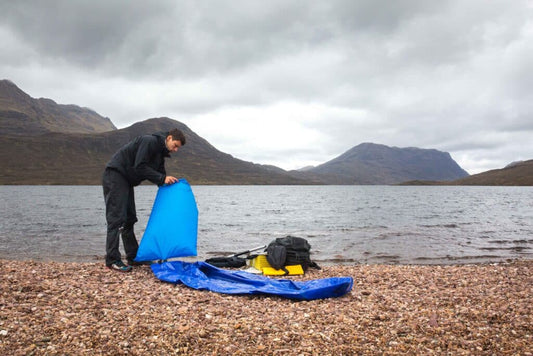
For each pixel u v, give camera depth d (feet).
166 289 21.75
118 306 18.16
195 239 26.73
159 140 25.71
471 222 96.84
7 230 70.49
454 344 14.88
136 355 13.21
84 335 14.49
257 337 15.17
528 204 209.87
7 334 14.15
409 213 133.69
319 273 29.76
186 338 14.65
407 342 15.07
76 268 26.66
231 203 212.43
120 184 25.46
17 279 21.89
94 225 80.43
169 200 26.45
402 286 25.00
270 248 29.96
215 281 23.48
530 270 32.22
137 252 26.66
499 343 14.96
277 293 20.95
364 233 70.69
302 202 231.71
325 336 15.46
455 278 27.99
